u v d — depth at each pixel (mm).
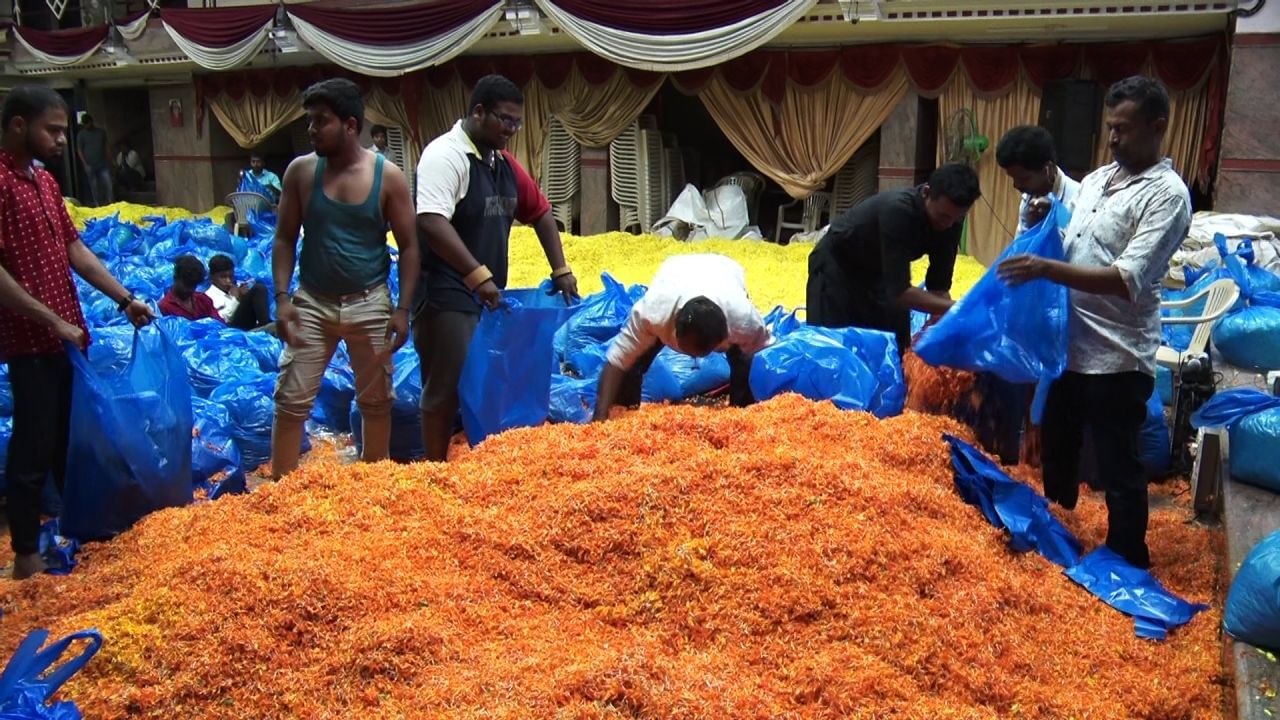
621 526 3430
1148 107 3686
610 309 6887
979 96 11219
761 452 3793
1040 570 3848
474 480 3857
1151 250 3650
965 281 9609
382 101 15594
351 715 2838
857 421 4246
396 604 3207
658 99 14328
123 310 4605
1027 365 4125
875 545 3393
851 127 11992
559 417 5711
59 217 4363
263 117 17469
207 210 18812
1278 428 4164
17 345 4184
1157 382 5586
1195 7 9219
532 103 14297
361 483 3898
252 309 8055
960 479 4098
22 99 4141
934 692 3041
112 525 4414
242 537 3582
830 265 5410
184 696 2902
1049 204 4262
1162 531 4516
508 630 3188
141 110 21469
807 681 2943
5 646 3238
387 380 4965
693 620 3186
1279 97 9016
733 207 12867
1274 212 9195
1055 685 3197
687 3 11430
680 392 5691
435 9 13391
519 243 11766
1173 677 3322
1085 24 10125
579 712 2750
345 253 4691
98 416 4305
